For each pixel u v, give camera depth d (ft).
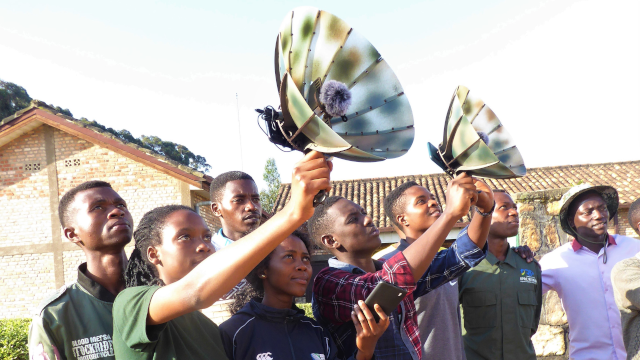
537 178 56.29
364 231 9.50
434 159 7.41
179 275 6.88
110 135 39.91
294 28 5.64
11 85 112.47
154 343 5.84
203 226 7.17
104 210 8.09
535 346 17.07
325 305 8.39
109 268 8.07
